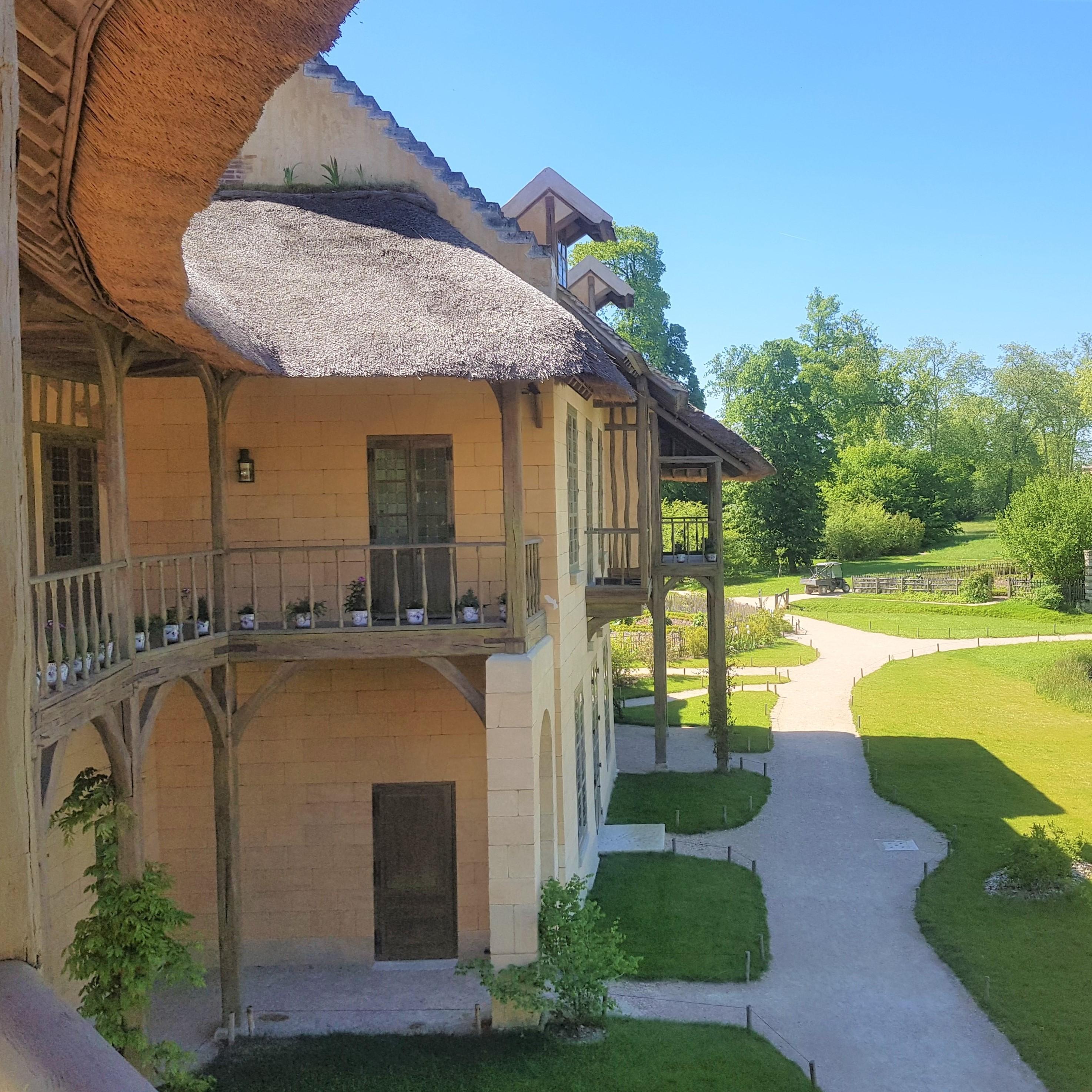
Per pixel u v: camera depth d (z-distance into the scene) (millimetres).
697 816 19016
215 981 12016
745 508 68188
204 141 5074
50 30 4059
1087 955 12742
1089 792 19969
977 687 31438
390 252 11695
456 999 11406
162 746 12398
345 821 12500
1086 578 48031
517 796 10570
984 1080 9984
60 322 8297
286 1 4012
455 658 12531
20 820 1663
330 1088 9375
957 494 85562
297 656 10617
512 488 10711
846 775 22000
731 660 36375
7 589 1682
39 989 1515
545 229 15805
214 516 10672
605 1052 10133
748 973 12188
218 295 10008
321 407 12438
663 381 17500
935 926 13711
